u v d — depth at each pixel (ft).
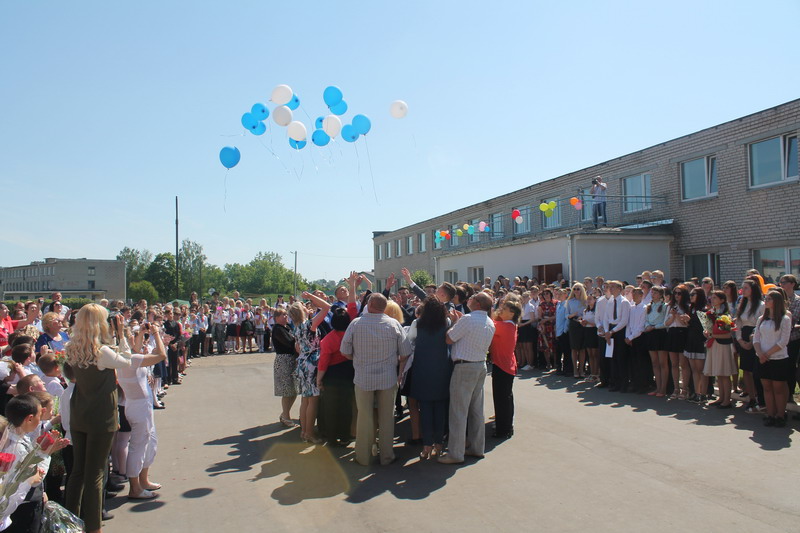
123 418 16.29
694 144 54.65
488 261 68.08
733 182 50.75
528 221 80.53
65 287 217.97
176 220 97.81
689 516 14.10
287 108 29.45
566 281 53.78
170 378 38.83
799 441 20.26
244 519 14.85
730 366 25.44
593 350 34.55
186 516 15.14
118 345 16.83
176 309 41.19
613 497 15.52
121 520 14.88
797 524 13.51
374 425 19.85
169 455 20.93
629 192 63.57
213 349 63.36
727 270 51.34
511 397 22.17
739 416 24.17
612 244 54.19
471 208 97.50
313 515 14.99
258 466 19.38
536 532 13.48
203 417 27.55
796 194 45.39
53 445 11.93
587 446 20.38
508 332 21.94
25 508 11.71
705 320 26.20
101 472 13.65
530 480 17.08
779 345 21.71
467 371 19.02
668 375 28.86
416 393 19.63
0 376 17.03
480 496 15.93
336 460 19.90
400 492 16.48
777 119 46.73
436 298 20.20
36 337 22.54
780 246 46.88
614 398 28.71
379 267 146.92
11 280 250.78
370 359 19.06
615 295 31.09
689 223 55.11
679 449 19.67
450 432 19.10
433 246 113.70
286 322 25.85
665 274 56.18
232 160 29.45
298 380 24.06
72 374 13.93
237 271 388.98
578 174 70.33
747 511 14.30
